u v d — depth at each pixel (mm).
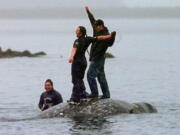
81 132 33812
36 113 41656
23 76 75625
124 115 38000
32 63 97750
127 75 74750
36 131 34500
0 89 60562
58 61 102688
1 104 48031
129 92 55781
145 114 39062
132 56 114062
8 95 54781
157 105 45594
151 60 102750
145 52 127375
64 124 36031
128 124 35781
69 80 68750
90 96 38531
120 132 33750
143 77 71562
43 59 107188
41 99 40219
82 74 37688
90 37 36906
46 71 82688
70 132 33906
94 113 37656
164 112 40844
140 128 34844
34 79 71375
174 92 55031
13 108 45375
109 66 89938
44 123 36562
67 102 38938
